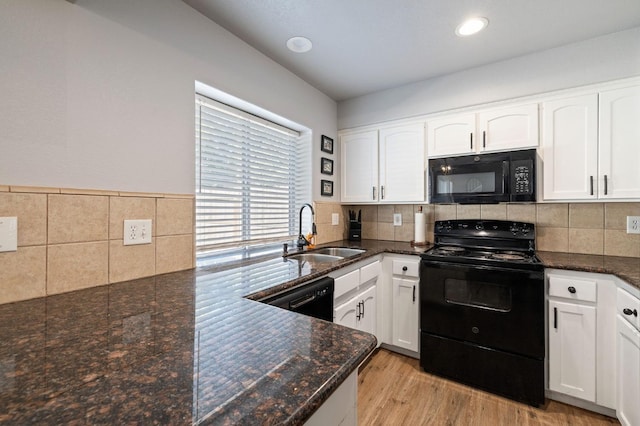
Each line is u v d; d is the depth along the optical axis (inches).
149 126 52.2
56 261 41.1
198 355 24.3
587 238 79.4
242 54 71.2
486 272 71.4
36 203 39.3
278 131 90.7
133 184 49.9
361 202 106.5
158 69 53.7
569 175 73.2
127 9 49.2
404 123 97.7
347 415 26.5
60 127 41.5
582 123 71.9
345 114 110.7
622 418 56.6
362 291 80.7
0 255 36.4
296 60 81.5
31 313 34.4
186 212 58.4
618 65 69.0
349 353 24.8
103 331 29.4
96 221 45.2
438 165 87.2
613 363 60.3
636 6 60.1
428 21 65.1
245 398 18.4
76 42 43.2
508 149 79.5
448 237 94.0
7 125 37.1
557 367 65.8
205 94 66.6
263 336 28.3
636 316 52.0
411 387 73.2
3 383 20.0
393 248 91.7
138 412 16.9
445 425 60.1
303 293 53.3
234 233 75.7
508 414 63.3
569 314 64.7
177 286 46.9
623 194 67.3
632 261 68.8
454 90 89.5
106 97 46.4
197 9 60.5
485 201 79.9
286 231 94.3
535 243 85.4
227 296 41.8
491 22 65.6
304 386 19.8
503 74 82.3
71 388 19.5
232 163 74.8
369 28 67.5
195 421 16.1
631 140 66.8
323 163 103.4
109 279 46.8
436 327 78.1
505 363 69.2
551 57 76.3
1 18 36.7
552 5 59.9
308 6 59.8
